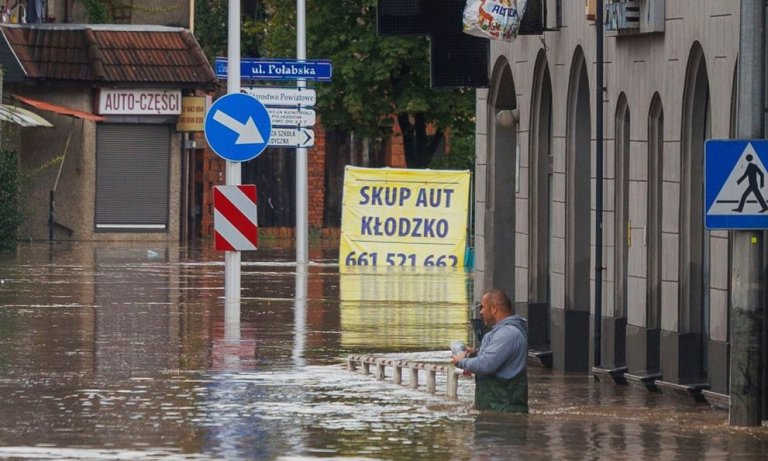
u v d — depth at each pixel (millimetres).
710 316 32656
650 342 35688
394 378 34344
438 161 95500
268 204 113438
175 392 31875
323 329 45875
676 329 34250
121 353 38750
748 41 28312
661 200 35656
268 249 95750
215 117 44094
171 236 98688
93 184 97312
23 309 49719
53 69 94875
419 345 42188
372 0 92562
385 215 76125
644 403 32750
